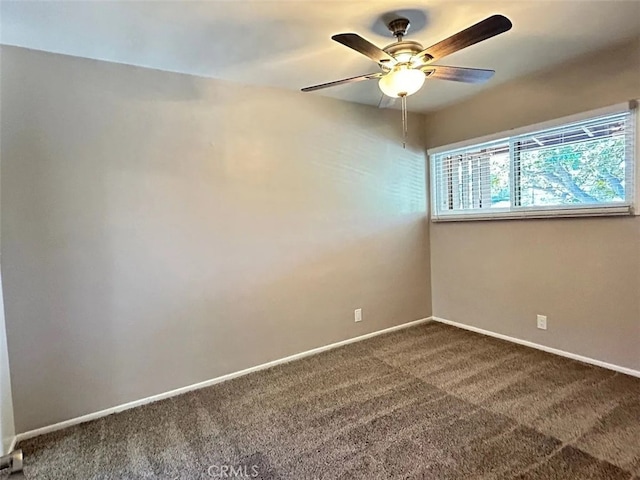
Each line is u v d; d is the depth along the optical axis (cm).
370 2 186
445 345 342
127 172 249
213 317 285
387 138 375
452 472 180
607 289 277
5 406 209
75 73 231
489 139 340
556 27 223
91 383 243
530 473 177
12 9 180
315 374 294
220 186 283
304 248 327
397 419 227
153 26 202
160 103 259
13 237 217
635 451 189
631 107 251
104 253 244
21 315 221
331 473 183
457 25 213
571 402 237
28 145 219
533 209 319
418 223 404
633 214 258
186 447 208
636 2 196
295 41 225
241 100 290
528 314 329
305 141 322
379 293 377
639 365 265
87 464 197
